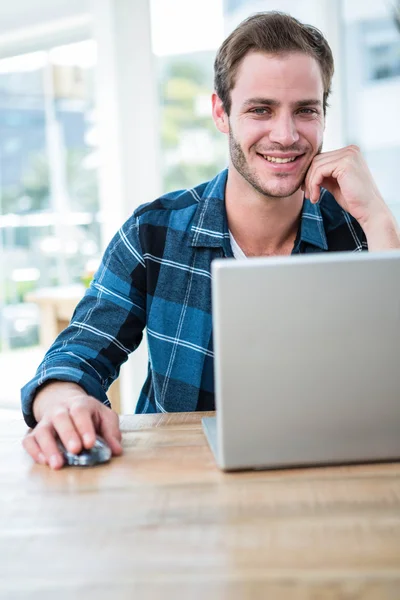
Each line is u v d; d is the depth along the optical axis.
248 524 0.71
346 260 0.83
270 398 0.85
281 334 0.84
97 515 0.75
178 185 3.54
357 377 0.86
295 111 1.37
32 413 1.11
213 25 3.37
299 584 0.59
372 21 3.12
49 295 3.38
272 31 1.34
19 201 4.42
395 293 0.84
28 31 4.04
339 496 0.78
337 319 0.84
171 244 1.47
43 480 0.86
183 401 1.45
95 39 3.46
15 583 0.61
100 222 4.11
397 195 3.21
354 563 0.62
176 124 3.50
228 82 1.40
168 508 0.76
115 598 0.58
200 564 0.63
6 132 4.38
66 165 4.20
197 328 1.45
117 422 1.00
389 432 0.88
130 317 1.45
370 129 3.21
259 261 0.83
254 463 0.86
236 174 1.44
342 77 3.19
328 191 1.57
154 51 3.41
